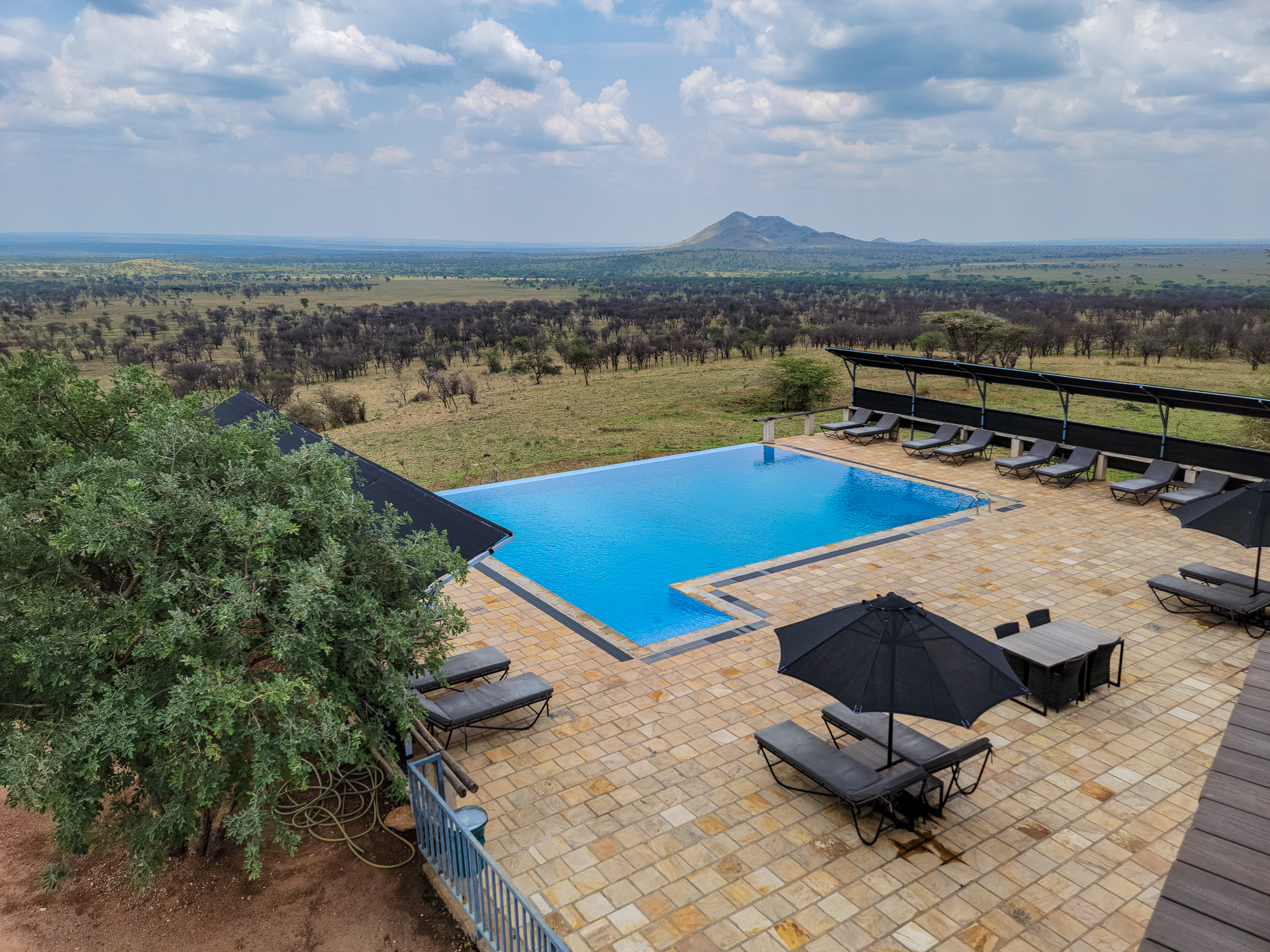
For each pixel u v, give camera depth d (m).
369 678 5.90
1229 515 9.13
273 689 4.86
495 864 5.00
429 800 5.93
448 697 7.61
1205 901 3.04
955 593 11.20
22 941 5.55
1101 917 5.41
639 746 7.58
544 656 9.55
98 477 5.84
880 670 5.69
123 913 5.79
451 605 6.50
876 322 88.31
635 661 9.39
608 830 6.38
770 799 6.74
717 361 63.97
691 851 6.11
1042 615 8.80
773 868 5.91
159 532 5.43
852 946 5.18
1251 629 9.84
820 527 15.48
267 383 54.03
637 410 37.78
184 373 60.41
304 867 6.18
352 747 5.30
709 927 5.36
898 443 21.20
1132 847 6.10
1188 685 8.55
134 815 5.70
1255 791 3.56
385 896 5.86
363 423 41.22
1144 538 13.35
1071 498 15.83
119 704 5.10
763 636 10.04
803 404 37.34
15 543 5.61
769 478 19.05
